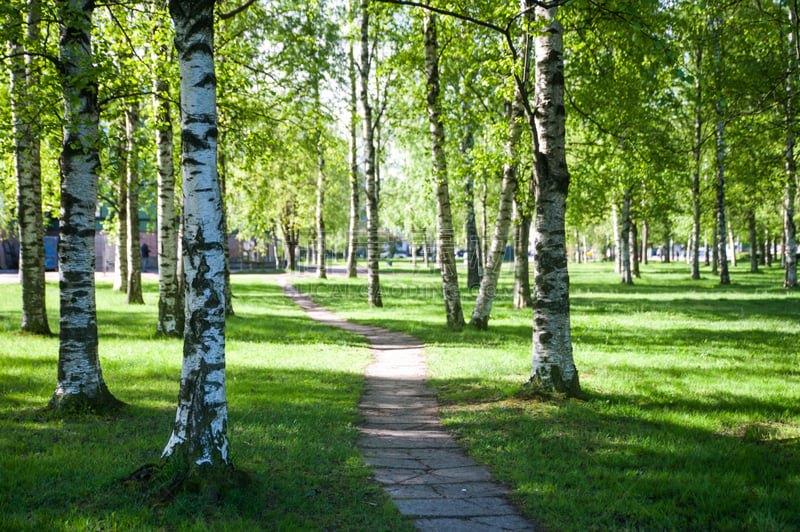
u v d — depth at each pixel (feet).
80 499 15.61
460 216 134.21
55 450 19.44
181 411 16.70
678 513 15.94
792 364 37.65
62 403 24.44
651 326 58.44
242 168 51.62
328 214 146.72
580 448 21.59
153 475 16.46
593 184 51.55
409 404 30.50
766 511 15.70
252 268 191.83
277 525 14.52
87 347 25.13
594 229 226.99
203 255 16.38
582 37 35.32
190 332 16.57
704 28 37.70
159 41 39.17
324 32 56.65
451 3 47.50
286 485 17.34
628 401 28.66
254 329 58.29
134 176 69.21
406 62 61.11
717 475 18.39
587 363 38.96
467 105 59.52
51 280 105.40
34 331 46.24
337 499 16.81
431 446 22.94
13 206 67.87
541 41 29.22
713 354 42.04
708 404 28.02
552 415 25.84
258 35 53.52
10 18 25.11
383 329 63.62
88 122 24.38
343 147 69.97
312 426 24.53
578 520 15.58
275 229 169.48
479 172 53.78
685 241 233.96
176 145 54.24
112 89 29.27
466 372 37.60
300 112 49.55
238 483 16.37
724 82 39.17
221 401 16.60
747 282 116.47
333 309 83.76
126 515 14.28
